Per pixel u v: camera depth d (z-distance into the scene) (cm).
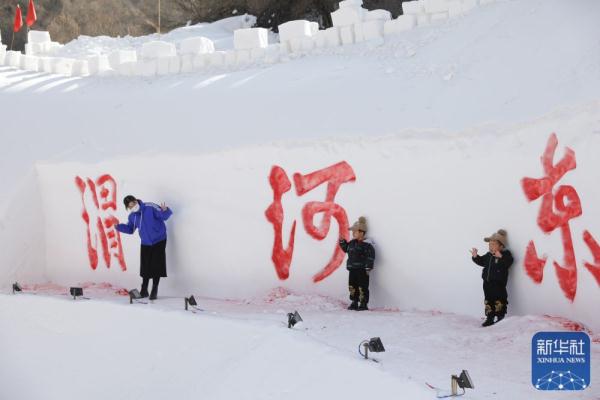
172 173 1507
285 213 1372
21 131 1766
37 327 1368
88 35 2500
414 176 1233
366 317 1149
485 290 1110
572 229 1069
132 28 2494
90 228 1623
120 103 1745
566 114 1083
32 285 1648
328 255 1324
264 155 1395
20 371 1359
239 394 949
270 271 1389
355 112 1346
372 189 1277
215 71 1759
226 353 1046
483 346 966
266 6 2458
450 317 1148
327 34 1666
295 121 1403
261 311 1232
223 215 1442
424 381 800
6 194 1662
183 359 1110
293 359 931
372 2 2161
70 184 1650
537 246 1105
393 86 1372
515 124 1131
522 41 1288
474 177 1172
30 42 2270
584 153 1062
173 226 1494
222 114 1537
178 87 1720
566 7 1294
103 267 1603
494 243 1108
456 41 1407
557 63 1191
